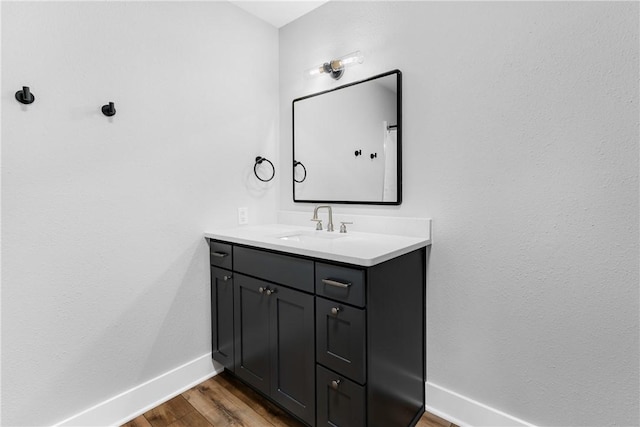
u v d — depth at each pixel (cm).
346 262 121
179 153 175
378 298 124
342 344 125
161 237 169
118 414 154
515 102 133
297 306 142
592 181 118
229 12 197
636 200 111
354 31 184
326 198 202
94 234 145
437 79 154
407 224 164
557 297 127
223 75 195
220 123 194
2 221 122
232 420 157
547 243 128
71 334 140
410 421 151
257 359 162
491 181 140
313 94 206
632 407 114
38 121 129
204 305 189
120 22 151
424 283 161
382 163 174
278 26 225
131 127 156
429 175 159
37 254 130
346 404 125
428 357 162
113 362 153
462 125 147
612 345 117
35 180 129
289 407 147
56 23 132
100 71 145
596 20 115
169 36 169
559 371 128
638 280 112
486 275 143
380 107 174
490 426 144
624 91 111
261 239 160
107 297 150
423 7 158
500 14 135
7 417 125
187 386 181
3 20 120
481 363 146
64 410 139
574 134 121
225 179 197
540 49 127
